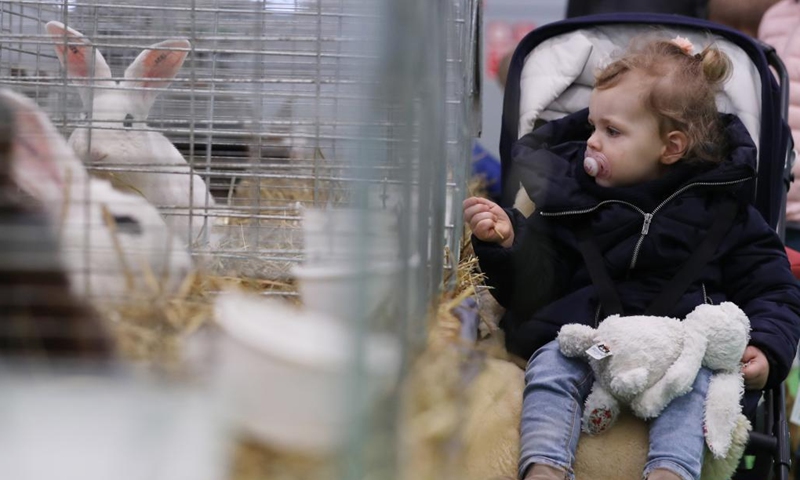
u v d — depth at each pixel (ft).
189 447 2.93
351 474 2.92
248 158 9.11
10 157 4.14
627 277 7.43
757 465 7.11
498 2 11.96
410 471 3.84
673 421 6.34
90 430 2.87
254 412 3.24
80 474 2.81
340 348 3.08
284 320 3.56
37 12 9.58
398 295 3.43
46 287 3.90
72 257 4.76
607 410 6.47
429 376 4.32
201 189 9.02
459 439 4.20
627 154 7.49
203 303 5.48
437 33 4.21
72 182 5.29
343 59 7.54
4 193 4.03
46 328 3.87
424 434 4.06
